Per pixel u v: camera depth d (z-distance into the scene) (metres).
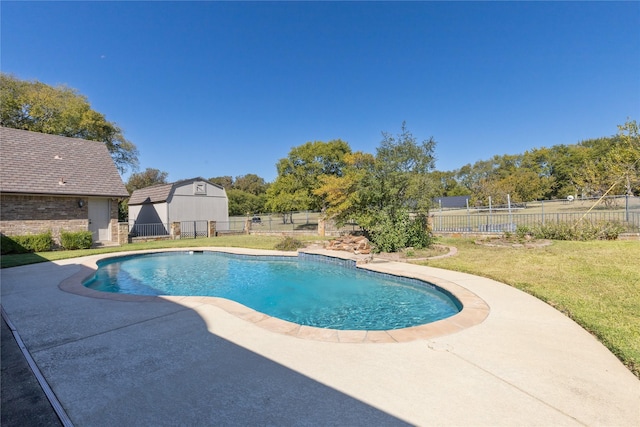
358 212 12.48
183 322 4.53
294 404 2.50
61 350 3.61
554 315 4.58
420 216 11.84
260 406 2.48
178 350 3.58
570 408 2.40
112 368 3.16
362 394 2.63
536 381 2.81
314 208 27.67
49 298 5.86
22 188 13.62
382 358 3.31
